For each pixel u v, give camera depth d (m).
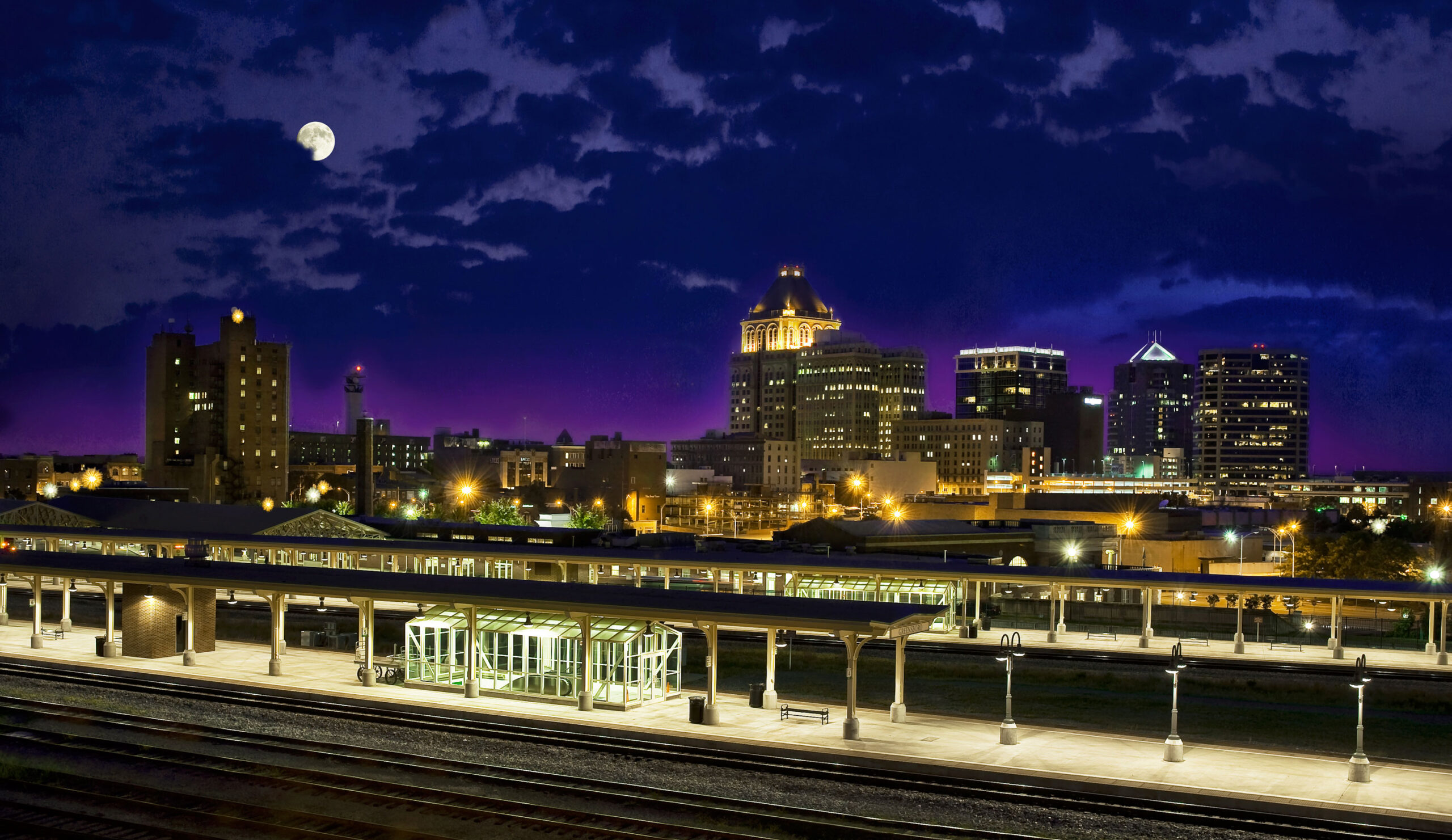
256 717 61.47
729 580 113.44
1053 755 52.41
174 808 43.91
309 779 48.78
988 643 82.50
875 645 81.38
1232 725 64.75
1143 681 74.31
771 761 51.84
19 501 127.44
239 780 48.94
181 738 56.12
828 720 59.56
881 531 126.56
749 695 64.56
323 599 107.38
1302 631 93.56
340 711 61.78
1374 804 44.75
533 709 61.50
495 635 66.12
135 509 130.38
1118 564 162.75
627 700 61.91
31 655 78.25
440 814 44.09
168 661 75.75
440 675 67.69
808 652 81.06
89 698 66.75
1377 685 71.00
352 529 125.94
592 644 63.81
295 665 74.75
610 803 45.62
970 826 43.75
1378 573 155.00
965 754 52.22
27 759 52.28
